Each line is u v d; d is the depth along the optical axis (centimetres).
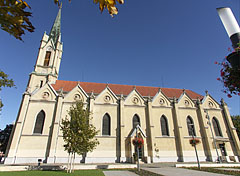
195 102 4566
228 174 1973
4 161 3114
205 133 4153
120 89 4859
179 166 2906
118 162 3559
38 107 3750
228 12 574
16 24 308
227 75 648
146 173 2119
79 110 2578
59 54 5394
